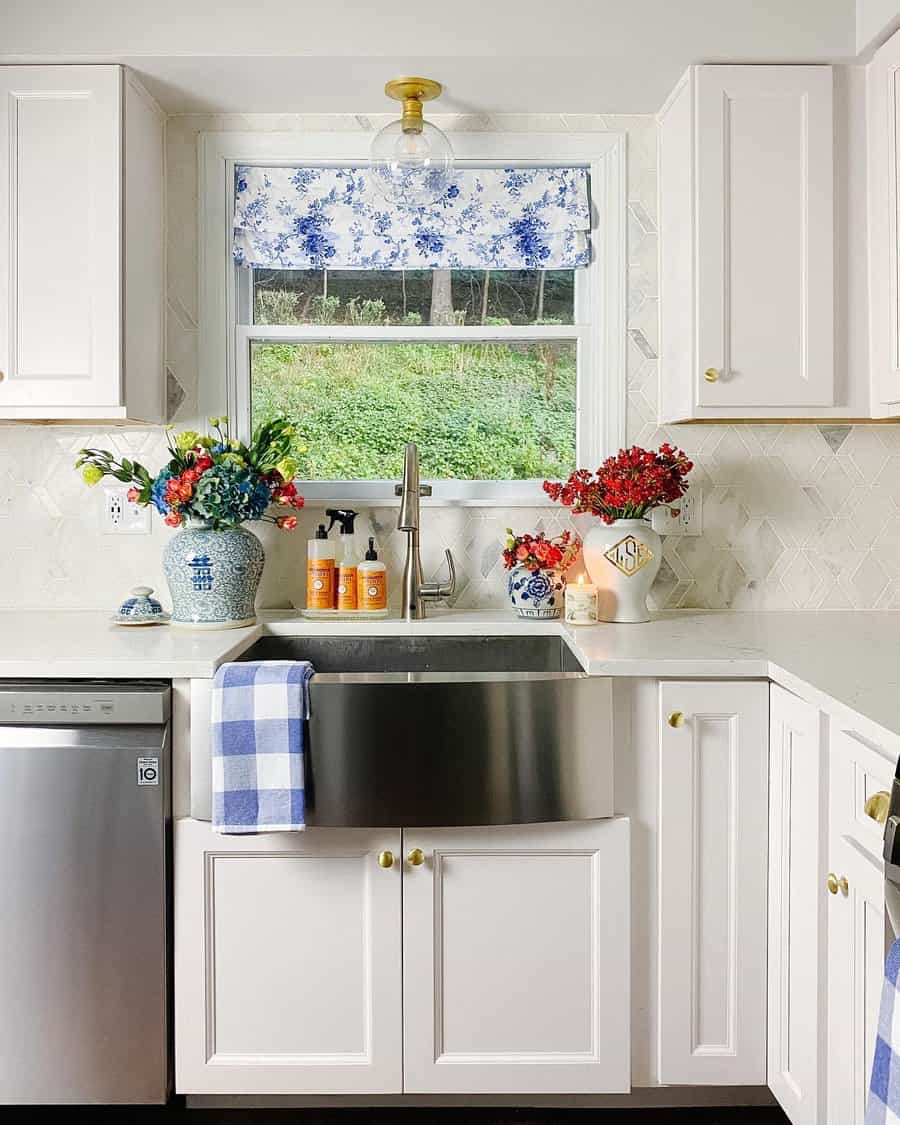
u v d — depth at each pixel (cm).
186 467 228
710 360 223
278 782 182
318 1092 193
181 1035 191
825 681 162
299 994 191
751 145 221
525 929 191
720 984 193
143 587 237
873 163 221
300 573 258
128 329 227
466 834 189
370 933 190
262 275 262
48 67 221
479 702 184
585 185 255
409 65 221
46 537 257
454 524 258
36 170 221
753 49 218
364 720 183
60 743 185
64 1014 188
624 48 217
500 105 246
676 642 206
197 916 190
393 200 226
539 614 241
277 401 263
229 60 219
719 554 256
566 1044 193
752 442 255
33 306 222
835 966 156
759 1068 192
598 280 256
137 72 226
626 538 233
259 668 185
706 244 222
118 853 186
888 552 256
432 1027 191
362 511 258
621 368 255
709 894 192
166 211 253
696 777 190
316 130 253
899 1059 103
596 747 188
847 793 151
